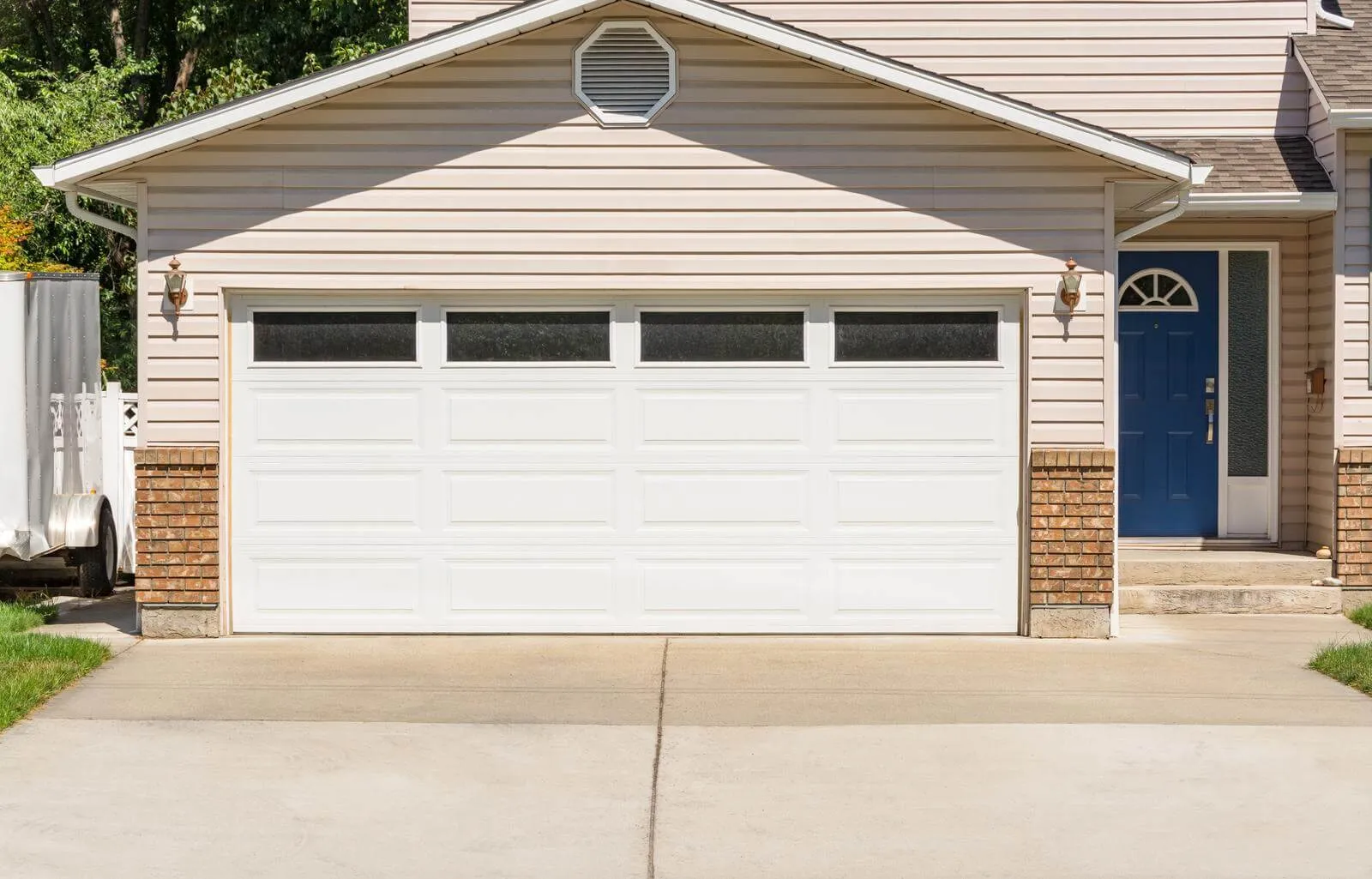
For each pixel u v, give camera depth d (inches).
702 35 402.3
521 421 409.4
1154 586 453.7
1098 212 404.8
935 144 404.5
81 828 246.5
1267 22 484.4
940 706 331.0
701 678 358.6
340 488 409.1
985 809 258.8
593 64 402.9
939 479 411.8
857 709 327.9
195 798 263.4
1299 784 273.0
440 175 403.5
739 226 405.1
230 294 406.6
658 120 403.9
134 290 896.9
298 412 408.8
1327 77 455.2
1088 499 406.6
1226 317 490.3
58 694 337.4
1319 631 421.1
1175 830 247.8
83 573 474.0
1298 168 461.1
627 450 410.3
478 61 402.0
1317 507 471.2
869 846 239.9
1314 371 467.8
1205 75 485.1
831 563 411.8
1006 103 392.8
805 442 410.6
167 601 403.9
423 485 409.1
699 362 410.0
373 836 244.4
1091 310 406.3
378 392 408.8
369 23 961.5
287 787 270.1
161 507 402.9
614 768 282.8
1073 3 486.9
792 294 409.1
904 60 490.3
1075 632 408.8
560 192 404.5
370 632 410.0
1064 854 236.4
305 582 409.7
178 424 403.5
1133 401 493.4
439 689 345.7
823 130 403.9
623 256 404.5
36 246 829.8
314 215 402.9
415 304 408.5
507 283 404.5
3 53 898.7
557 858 234.8
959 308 410.9
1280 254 483.2
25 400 441.7
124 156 392.5
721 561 410.9
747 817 254.4
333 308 408.2
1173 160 392.2
